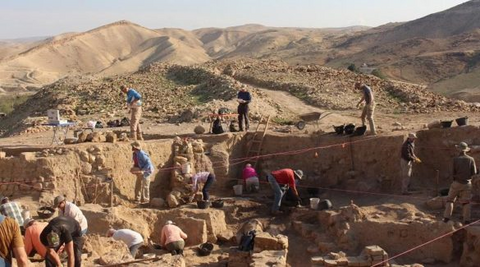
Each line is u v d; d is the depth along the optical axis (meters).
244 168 19.73
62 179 16.38
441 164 18.17
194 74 37.97
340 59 111.19
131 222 15.36
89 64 135.38
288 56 128.75
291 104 28.39
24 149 17.73
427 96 28.33
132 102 18.92
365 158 18.53
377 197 17.44
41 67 124.94
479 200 15.86
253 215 17.31
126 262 10.93
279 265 12.41
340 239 15.12
